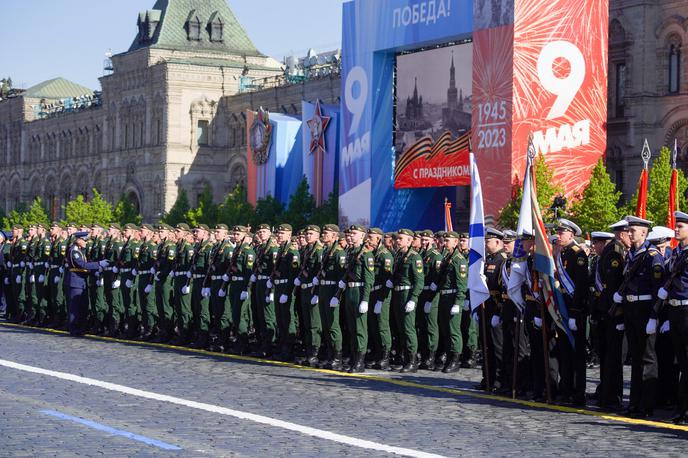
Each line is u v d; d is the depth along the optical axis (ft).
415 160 226.17
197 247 99.76
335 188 271.69
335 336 85.20
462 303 84.33
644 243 62.18
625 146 216.95
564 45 195.00
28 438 51.57
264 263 92.79
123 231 112.06
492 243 76.43
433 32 214.07
